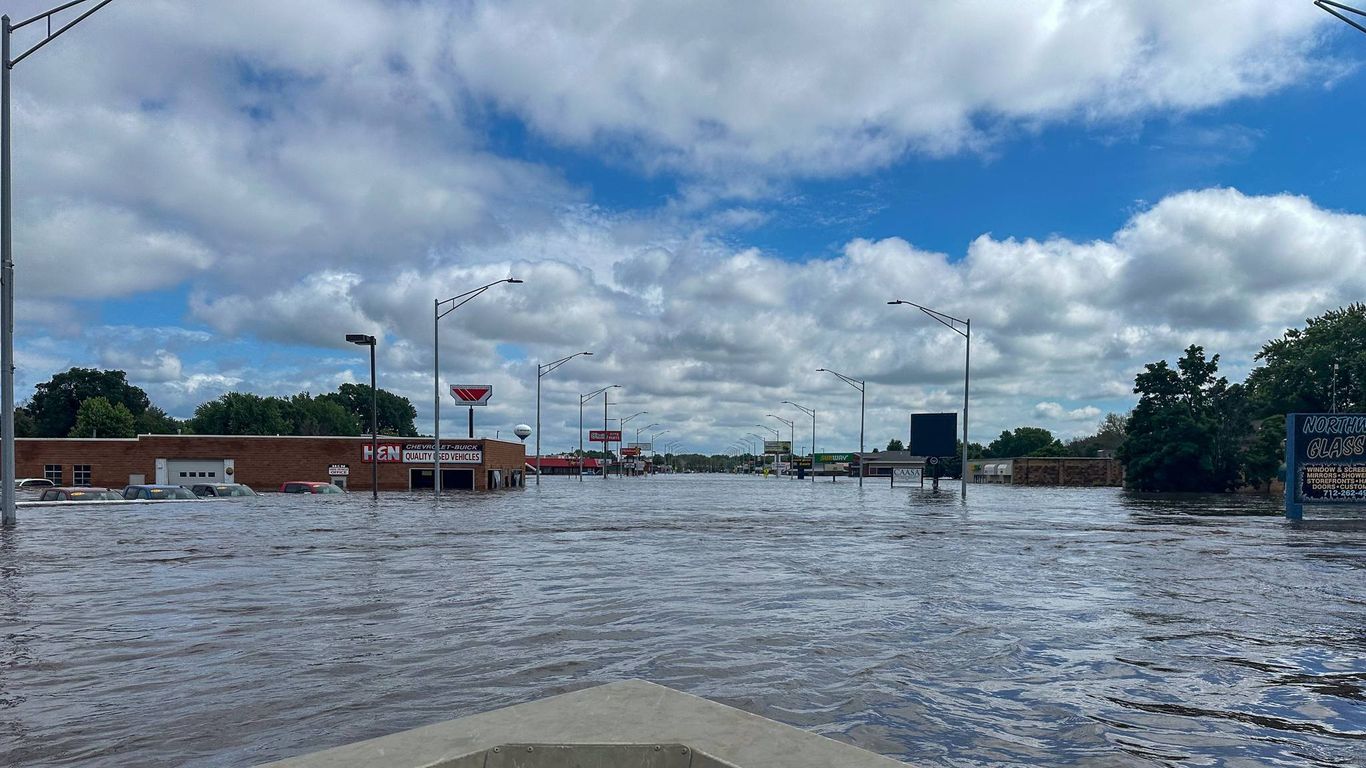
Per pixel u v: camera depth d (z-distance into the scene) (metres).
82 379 119.06
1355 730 5.20
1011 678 6.39
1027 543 18.39
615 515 28.75
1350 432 28.97
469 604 9.70
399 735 2.81
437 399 45.47
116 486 61.28
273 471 61.91
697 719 2.99
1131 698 5.86
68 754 4.62
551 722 2.95
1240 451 65.88
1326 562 14.95
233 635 7.89
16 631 8.09
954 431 70.06
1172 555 15.98
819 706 5.59
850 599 10.16
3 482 22.08
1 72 21.38
